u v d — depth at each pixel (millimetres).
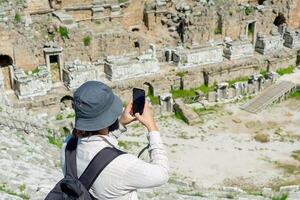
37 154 28219
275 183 42219
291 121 55375
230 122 54562
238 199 25844
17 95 51219
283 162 46344
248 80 62344
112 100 7352
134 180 6758
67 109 52812
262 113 57000
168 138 50594
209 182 42344
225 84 58969
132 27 66438
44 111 51156
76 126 7215
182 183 31938
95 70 54625
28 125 36688
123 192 6812
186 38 64625
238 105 58656
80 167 7035
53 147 34500
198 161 46094
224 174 43875
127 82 55906
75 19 61000
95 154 6980
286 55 66938
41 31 54438
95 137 7188
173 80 58469
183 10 67938
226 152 48031
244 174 43938
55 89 53438
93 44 57344
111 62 56000
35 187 19297
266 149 48938
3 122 34812
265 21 69750
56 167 27234
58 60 54406
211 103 58688
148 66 57812
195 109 57062
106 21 62938
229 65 61969
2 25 50281
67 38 55250
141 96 7621
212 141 50281
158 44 65125
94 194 6902
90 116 7164
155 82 57375
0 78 51031
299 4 72125
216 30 66938
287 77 65750
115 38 58594
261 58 65250
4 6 51250
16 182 19641
